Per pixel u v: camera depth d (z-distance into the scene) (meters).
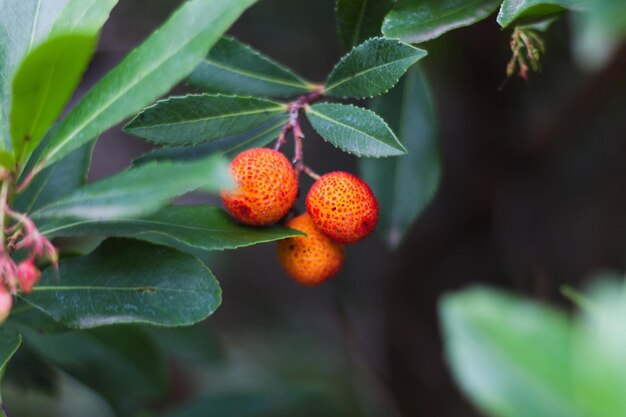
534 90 0.57
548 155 0.59
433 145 0.46
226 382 0.74
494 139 0.58
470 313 0.27
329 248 0.40
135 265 0.38
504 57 0.54
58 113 0.35
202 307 0.38
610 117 0.59
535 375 0.26
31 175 0.36
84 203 0.34
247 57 0.40
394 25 0.38
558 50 0.53
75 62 0.34
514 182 0.60
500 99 0.57
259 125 0.40
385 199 0.46
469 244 0.61
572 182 0.61
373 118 0.38
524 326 0.27
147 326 0.51
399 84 0.45
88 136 0.35
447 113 0.58
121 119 0.35
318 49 0.58
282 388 0.54
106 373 0.50
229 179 0.33
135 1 0.56
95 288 0.38
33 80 0.34
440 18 0.38
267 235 0.38
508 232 0.61
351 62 0.39
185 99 0.39
